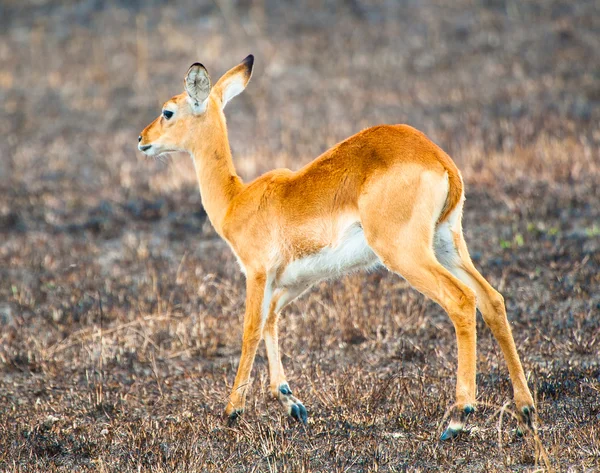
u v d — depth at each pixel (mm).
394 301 15219
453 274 10883
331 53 37000
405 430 10734
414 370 12805
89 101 33594
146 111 32344
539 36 36688
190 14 42250
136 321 15156
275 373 11867
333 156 11266
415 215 10445
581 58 33656
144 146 12773
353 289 15438
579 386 11477
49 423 11750
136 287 17188
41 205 23312
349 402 11523
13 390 13188
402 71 34688
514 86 31234
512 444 10023
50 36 40781
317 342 14055
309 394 12148
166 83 34750
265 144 27344
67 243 20375
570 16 38719
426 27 39250
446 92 31609
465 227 18938
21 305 16562
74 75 36219
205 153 12516
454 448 10016
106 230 21188
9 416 12117
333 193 11094
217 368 13500
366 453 10086
